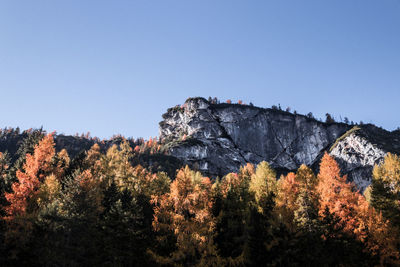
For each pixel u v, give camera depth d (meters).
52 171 48.62
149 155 157.50
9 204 35.91
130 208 36.16
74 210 34.00
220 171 173.12
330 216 31.58
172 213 36.12
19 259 27.64
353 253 29.23
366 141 155.38
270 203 39.44
